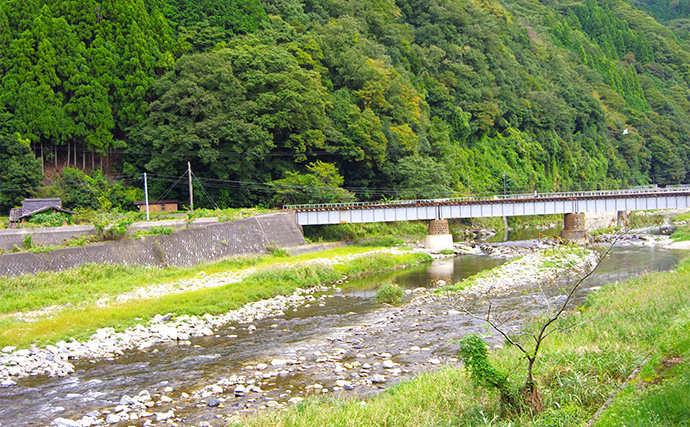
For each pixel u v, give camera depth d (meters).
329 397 15.87
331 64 88.75
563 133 137.12
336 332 25.27
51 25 66.44
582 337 17.66
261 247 53.47
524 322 22.42
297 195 70.31
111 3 71.25
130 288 35.44
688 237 58.94
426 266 50.25
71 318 26.94
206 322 28.05
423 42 125.62
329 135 75.31
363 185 81.69
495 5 161.50
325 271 43.31
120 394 17.72
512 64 138.25
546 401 12.87
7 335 24.25
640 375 12.93
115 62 70.00
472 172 105.00
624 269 40.00
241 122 66.44
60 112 64.81
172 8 82.31
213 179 69.06
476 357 13.03
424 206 66.69
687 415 9.89
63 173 63.94
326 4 110.94
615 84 180.62
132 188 69.06
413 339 22.95
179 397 17.12
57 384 18.89
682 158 160.62
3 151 60.38
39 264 37.06
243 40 80.75
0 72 64.81
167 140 67.00
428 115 103.88
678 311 18.38
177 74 74.25
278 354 21.73
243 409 15.72
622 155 149.88
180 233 46.62
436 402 13.79
